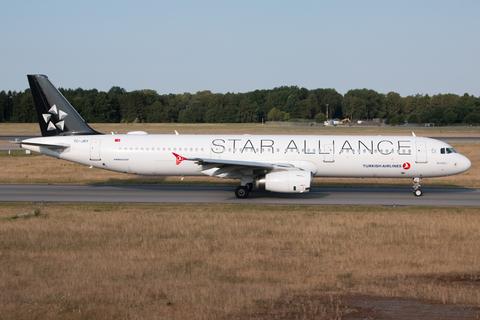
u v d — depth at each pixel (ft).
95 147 187.21
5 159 307.58
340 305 68.13
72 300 68.80
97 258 91.86
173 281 78.13
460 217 137.08
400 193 194.90
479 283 79.30
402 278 81.71
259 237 110.01
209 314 63.72
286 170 173.37
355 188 209.77
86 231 113.70
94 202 164.35
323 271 84.94
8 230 113.29
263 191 196.24
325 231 116.06
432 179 239.09
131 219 128.67
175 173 189.78
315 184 221.46
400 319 63.05
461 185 220.84
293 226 121.90
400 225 124.57
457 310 66.44
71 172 256.11
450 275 83.87
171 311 64.75
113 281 78.02
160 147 187.01
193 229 117.08
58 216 133.90
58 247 99.91
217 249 99.35
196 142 188.03
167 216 135.13
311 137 190.70
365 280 80.43
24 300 69.10
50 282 77.20
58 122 192.95
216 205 160.25
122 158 187.01
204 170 181.47
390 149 185.06
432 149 184.65
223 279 79.66
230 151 186.09
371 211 150.92
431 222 127.85
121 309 65.46
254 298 69.92
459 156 185.47
